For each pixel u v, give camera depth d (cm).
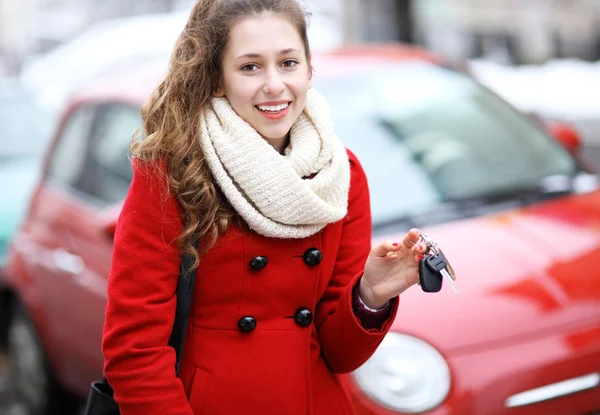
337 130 498
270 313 271
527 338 375
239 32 258
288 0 263
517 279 402
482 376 362
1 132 926
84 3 2417
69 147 620
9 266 643
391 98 527
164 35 1631
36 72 1598
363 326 274
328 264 278
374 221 456
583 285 399
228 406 265
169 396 257
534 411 367
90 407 284
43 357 605
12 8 2469
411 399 360
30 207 643
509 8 1838
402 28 1165
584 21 1834
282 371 268
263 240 266
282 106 261
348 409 289
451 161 496
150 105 269
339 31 1412
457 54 1833
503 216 460
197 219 257
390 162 486
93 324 525
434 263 255
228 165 255
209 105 264
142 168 259
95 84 628
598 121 1386
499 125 532
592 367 375
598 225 449
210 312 269
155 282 258
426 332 371
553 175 508
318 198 258
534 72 1692
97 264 525
